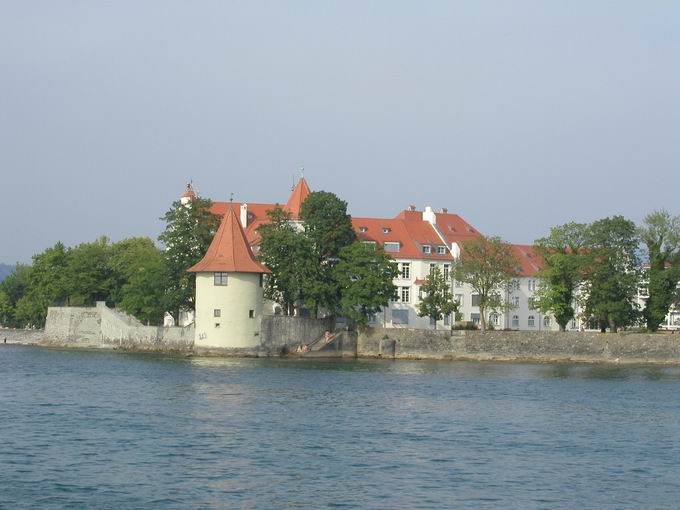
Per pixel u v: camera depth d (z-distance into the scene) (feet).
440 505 147.54
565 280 488.44
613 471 174.29
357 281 467.93
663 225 484.74
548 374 381.40
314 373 356.38
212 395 271.49
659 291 481.87
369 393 284.82
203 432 203.82
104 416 226.58
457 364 434.30
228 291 446.60
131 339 522.88
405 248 549.13
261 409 241.96
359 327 473.26
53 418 223.10
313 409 244.01
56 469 165.99
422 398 275.59
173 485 155.84
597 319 493.77
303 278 465.06
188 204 488.44
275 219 485.97
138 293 527.81
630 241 479.82
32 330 626.64
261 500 148.25
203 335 451.12
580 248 489.67
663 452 194.08
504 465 176.65
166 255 484.74
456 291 554.46
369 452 185.47
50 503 144.36
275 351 456.04
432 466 174.09
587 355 462.19
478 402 269.44
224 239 453.58
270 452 183.21
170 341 505.25
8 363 401.70
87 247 621.72
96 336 565.12
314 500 148.77
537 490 158.51
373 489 156.04
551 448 195.21
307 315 512.63
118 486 154.71
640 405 272.72
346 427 215.10
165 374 342.23
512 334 467.52
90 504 144.05
